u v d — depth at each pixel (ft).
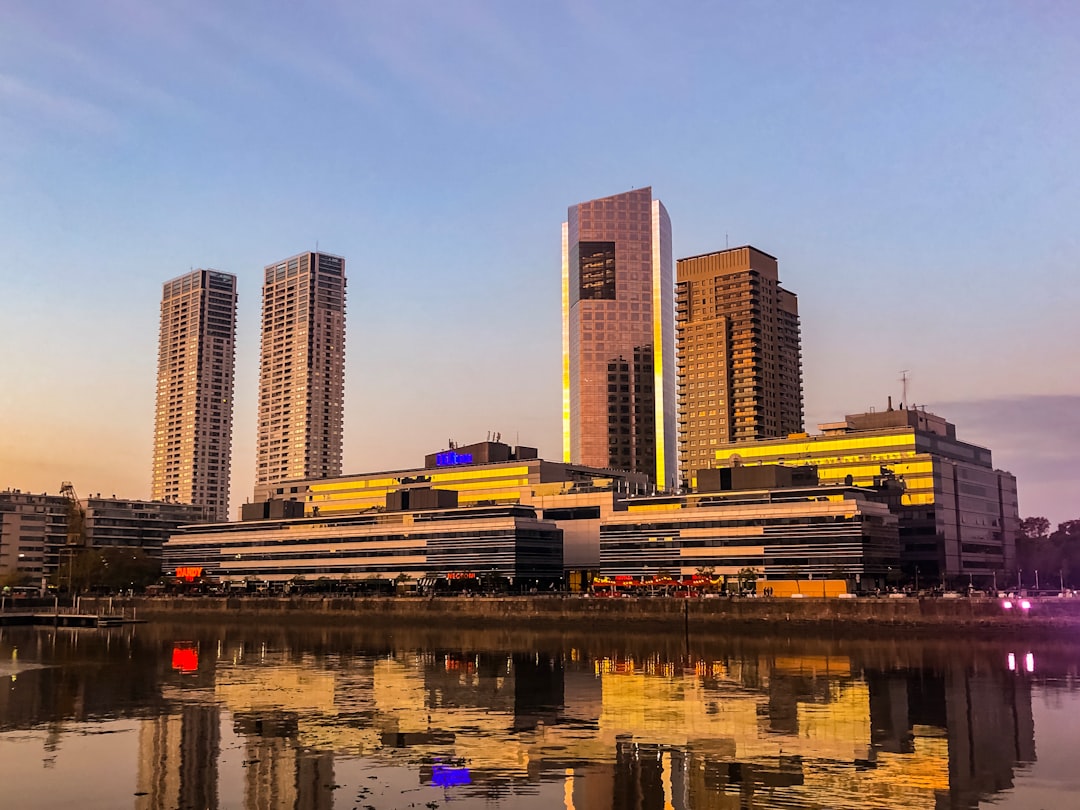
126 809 209.87
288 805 211.82
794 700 351.67
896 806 208.74
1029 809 205.87
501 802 212.64
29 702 358.84
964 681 401.49
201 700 362.53
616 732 289.94
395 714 325.62
